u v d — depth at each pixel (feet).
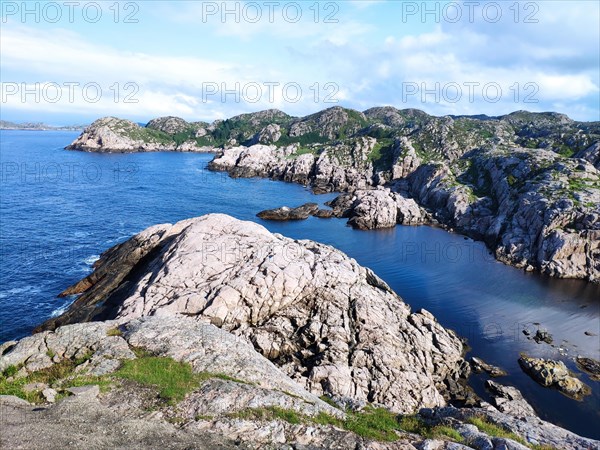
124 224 299.58
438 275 229.04
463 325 172.55
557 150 441.68
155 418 59.00
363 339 140.46
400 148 529.86
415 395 122.83
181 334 89.86
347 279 164.14
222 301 139.03
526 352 154.10
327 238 299.79
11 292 181.98
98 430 53.62
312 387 119.65
